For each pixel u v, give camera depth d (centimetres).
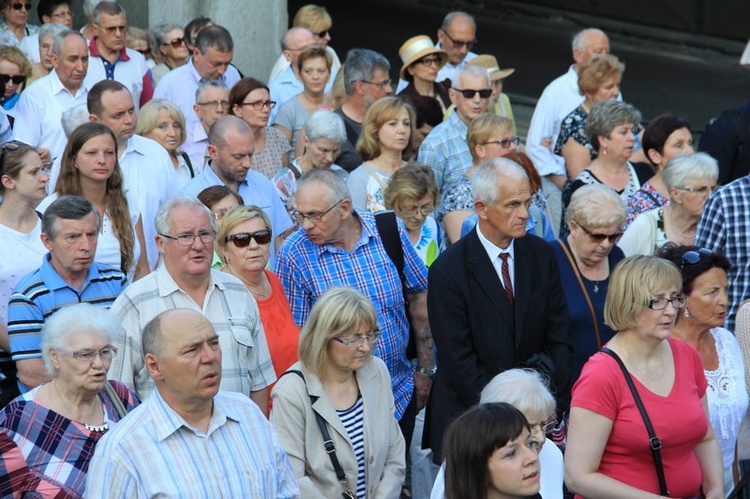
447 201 2245
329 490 1558
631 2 6562
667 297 1434
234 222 1775
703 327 1622
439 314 1756
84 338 1452
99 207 2072
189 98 3017
